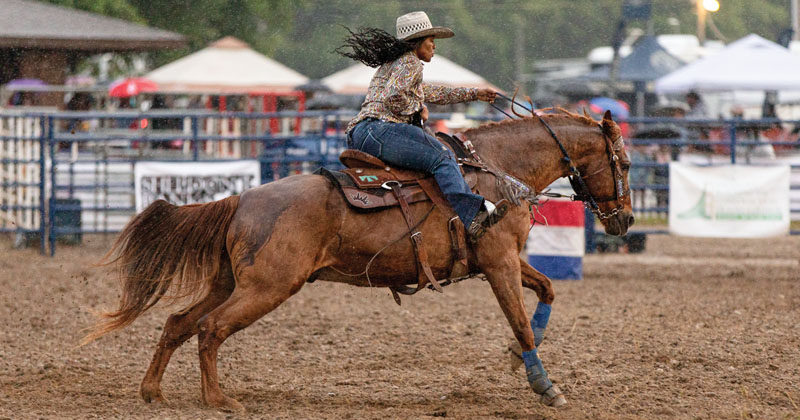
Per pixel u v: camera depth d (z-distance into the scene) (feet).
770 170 110.32
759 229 110.83
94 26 191.72
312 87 199.82
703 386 58.03
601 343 70.90
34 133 129.80
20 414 50.83
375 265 52.06
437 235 52.34
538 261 106.32
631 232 120.06
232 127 173.58
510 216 53.62
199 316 53.72
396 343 72.28
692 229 112.68
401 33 53.16
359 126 53.67
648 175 151.33
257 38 309.63
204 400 51.98
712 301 91.97
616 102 201.36
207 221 52.24
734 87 176.55
